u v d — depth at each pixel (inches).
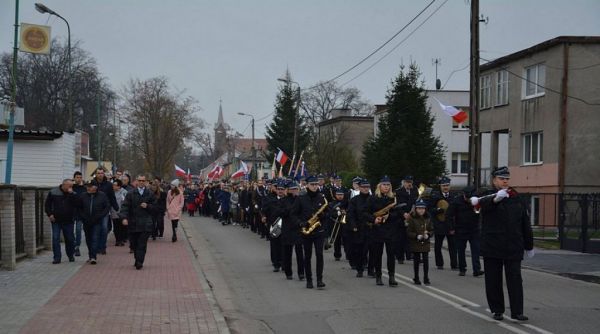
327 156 2111.2
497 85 1362.0
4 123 948.0
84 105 2345.0
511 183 1296.8
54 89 2240.4
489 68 1386.6
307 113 2974.9
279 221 573.0
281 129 2512.3
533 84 1244.5
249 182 1242.6
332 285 495.5
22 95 2198.6
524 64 1264.8
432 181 1411.2
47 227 691.4
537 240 918.4
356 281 515.8
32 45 861.8
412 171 1393.9
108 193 674.2
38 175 1035.3
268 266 629.3
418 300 423.5
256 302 427.8
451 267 596.1
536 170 1221.7
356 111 3031.5
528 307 399.9
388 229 484.7
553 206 984.3
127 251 703.1
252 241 914.7
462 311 384.2
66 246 592.1
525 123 1258.6
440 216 593.0
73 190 591.5
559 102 1159.6
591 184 1156.5
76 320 340.8
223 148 3796.8
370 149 1481.3
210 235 1020.5
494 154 1381.6
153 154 2429.9
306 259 481.7
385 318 365.4
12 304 382.6
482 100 1418.6
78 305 382.9
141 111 2411.4
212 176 2007.9
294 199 527.5
